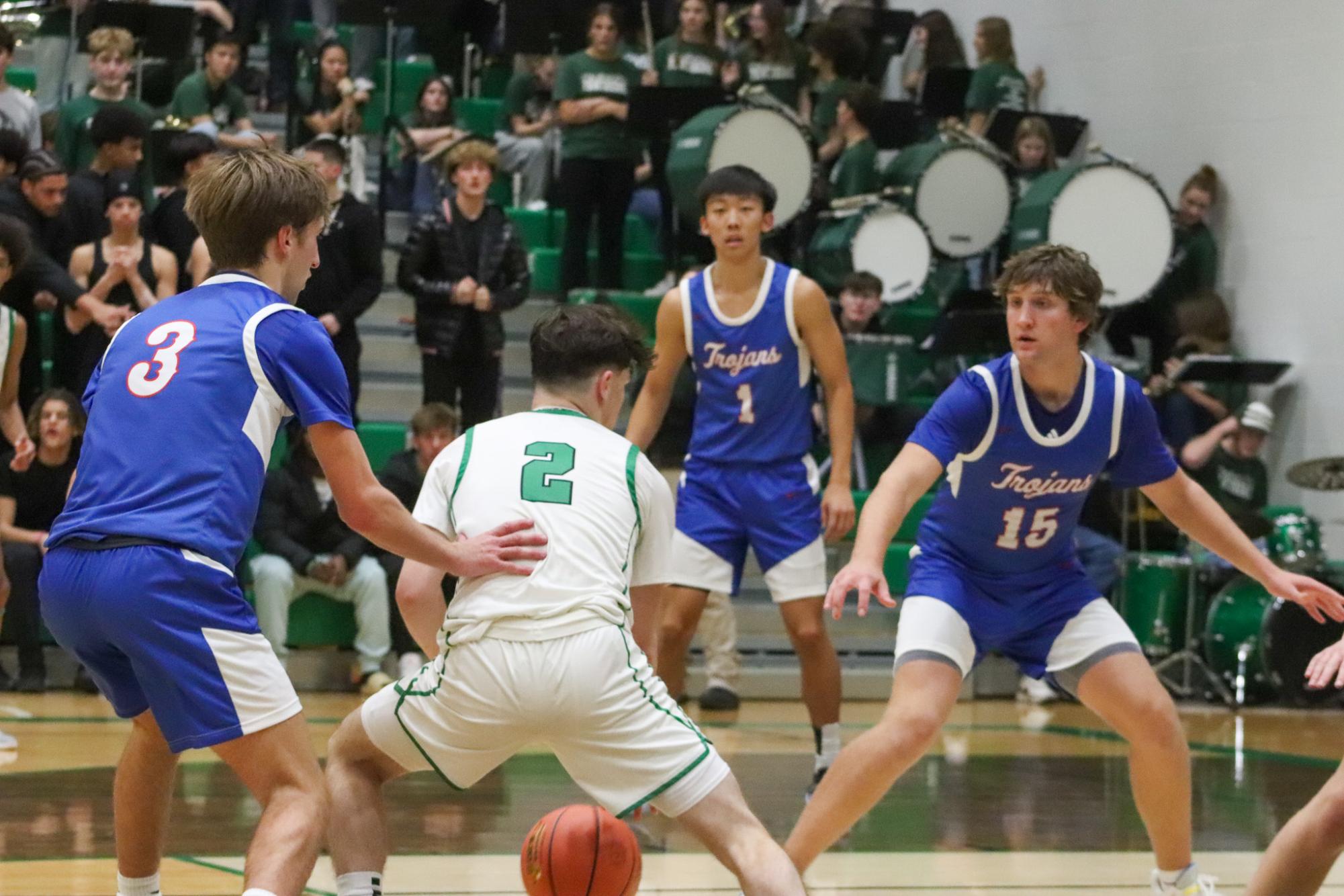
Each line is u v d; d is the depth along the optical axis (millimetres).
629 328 7750
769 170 21203
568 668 6820
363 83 24969
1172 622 21281
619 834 6941
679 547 12828
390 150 26125
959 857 10641
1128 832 11672
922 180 23438
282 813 6383
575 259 23281
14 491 18547
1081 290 8383
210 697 6340
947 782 14133
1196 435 22547
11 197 18609
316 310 18797
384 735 7113
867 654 21422
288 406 6730
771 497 12734
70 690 19094
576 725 6852
